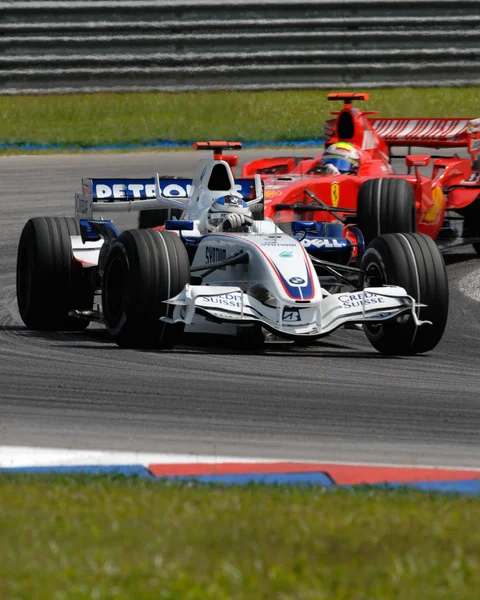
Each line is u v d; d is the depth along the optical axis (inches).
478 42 3570.4
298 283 1131.3
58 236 1363.2
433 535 542.3
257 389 1005.2
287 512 581.6
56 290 1353.3
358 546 521.7
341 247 1339.8
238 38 3499.0
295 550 514.3
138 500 608.7
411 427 879.1
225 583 466.6
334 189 1784.0
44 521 562.9
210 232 1311.5
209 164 1358.3
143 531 543.2
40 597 450.9
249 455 781.9
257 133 3388.3
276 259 1158.3
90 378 1038.4
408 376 1090.7
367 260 1248.8
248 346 1244.5
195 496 621.6
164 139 3309.5
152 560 496.7
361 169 1902.1
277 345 1262.3
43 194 2539.4
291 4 3506.4
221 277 1235.9
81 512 583.2
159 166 2898.6
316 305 1126.4
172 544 520.7
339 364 1146.7
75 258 1354.6
